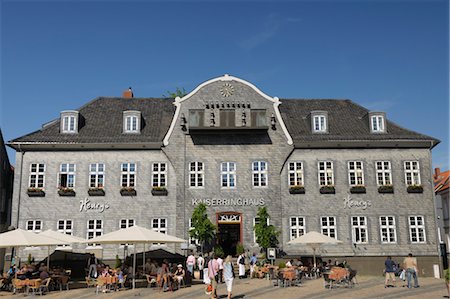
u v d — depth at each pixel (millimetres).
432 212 34406
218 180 33844
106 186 33656
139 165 34031
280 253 32875
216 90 35031
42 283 24469
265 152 34406
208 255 31688
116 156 34125
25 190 33219
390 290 22672
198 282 27453
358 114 38281
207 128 33438
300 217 33750
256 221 33469
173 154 34031
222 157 34188
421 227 34156
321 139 34688
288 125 36469
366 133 35719
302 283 26016
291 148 34531
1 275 29500
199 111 33906
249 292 22625
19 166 33469
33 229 32781
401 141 34688
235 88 35062
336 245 33438
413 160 35125
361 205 34188
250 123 33844
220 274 26672
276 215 33562
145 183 33781
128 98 39156
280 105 38906
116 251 33062
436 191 47312
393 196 34469
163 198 33562
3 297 23047
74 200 33344
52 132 34594
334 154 34844
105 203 33406
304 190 34031
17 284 23547
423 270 33344
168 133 34250
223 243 34562
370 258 33344
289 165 34531
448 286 20219
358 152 34969
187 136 34344
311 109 38750
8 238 24125
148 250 32906
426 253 33656
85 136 34312
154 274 26516
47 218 32969
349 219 33906
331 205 34031
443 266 33312
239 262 28984
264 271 28531
